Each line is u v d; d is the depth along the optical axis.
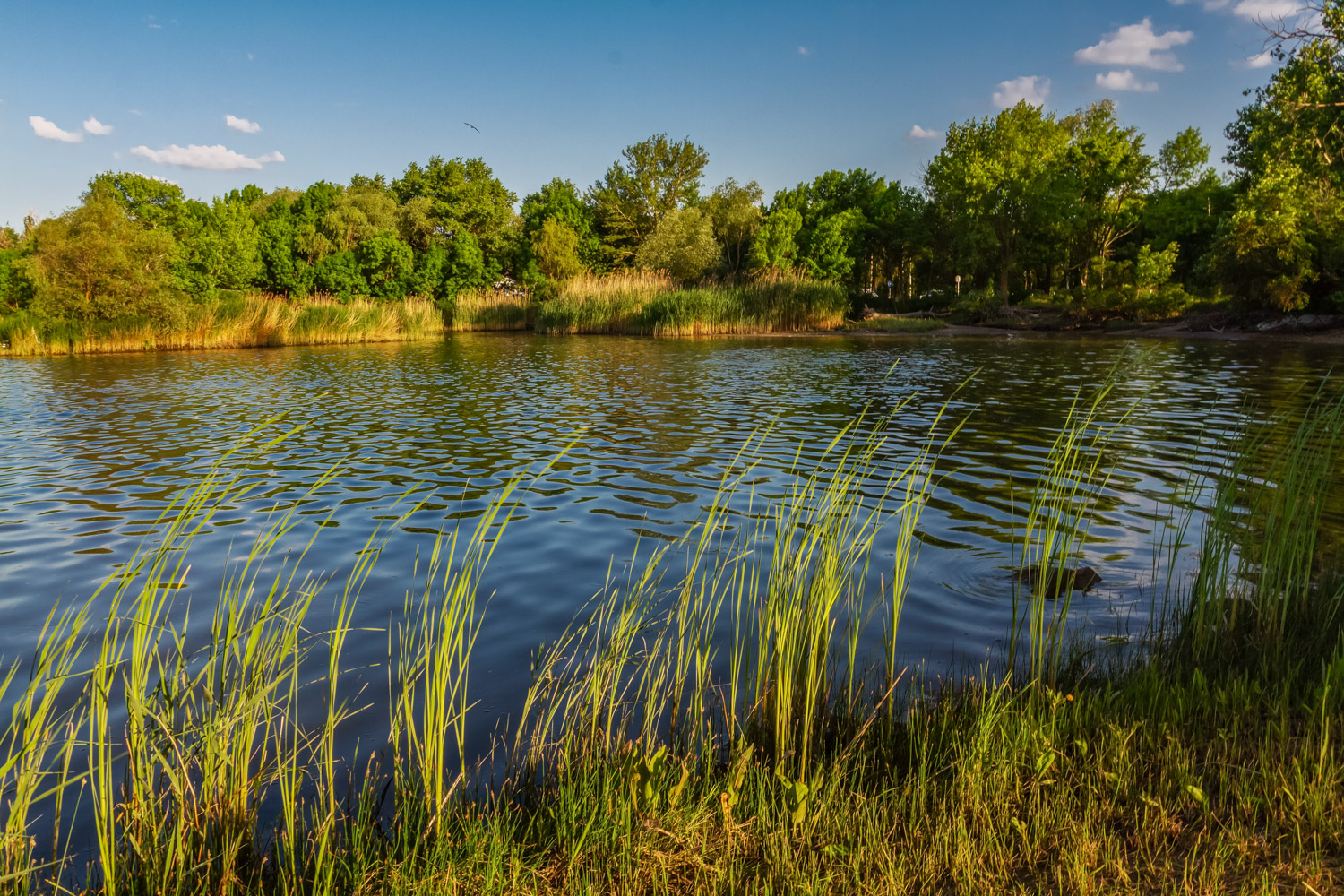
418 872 2.92
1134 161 53.62
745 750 3.64
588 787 3.28
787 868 2.88
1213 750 3.44
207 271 45.88
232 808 3.09
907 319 43.66
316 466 10.55
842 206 71.00
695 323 37.78
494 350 30.69
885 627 5.09
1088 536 6.97
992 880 2.75
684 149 66.06
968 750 3.49
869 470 9.70
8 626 5.40
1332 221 29.62
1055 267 60.72
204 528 7.79
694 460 10.63
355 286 50.19
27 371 23.86
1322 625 4.77
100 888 2.89
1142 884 2.68
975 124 53.28
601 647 4.89
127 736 3.04
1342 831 2.82
